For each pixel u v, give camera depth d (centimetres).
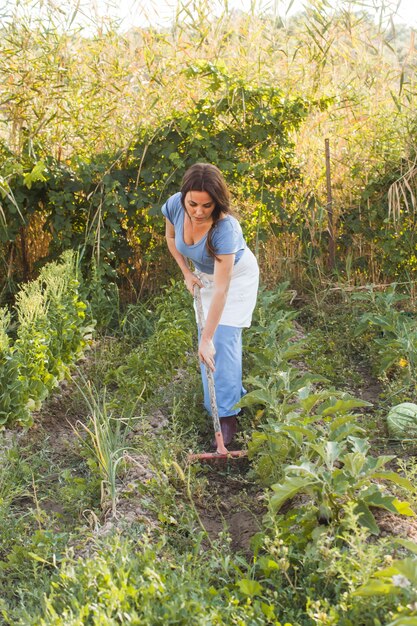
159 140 764
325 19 780
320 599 325
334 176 839
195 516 431
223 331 506
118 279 805
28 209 744
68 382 623
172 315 680
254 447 465
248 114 775
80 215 771
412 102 819
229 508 454
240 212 800
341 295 787
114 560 347
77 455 520
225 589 338
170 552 388
